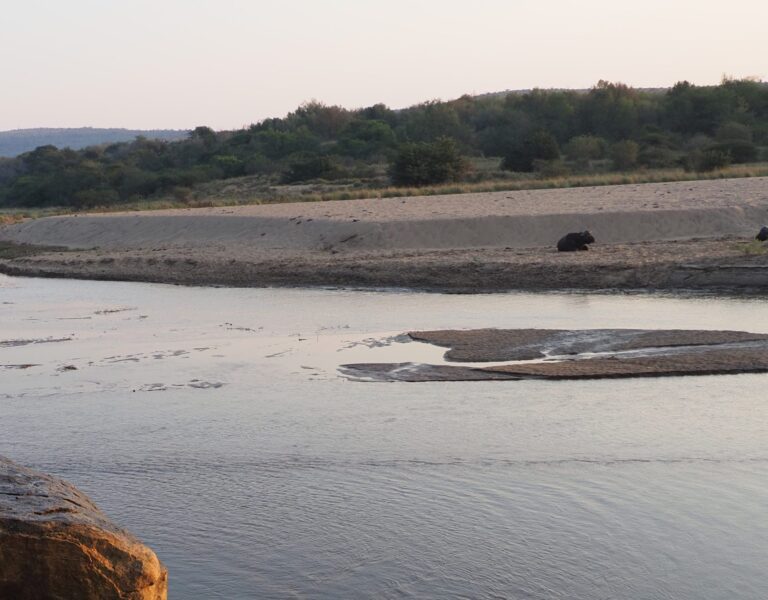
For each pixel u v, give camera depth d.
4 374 14.26
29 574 4.70
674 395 11.54
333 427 10.59
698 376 12.48
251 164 78.06
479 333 15.87
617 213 29.23
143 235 36.47
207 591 6.57
